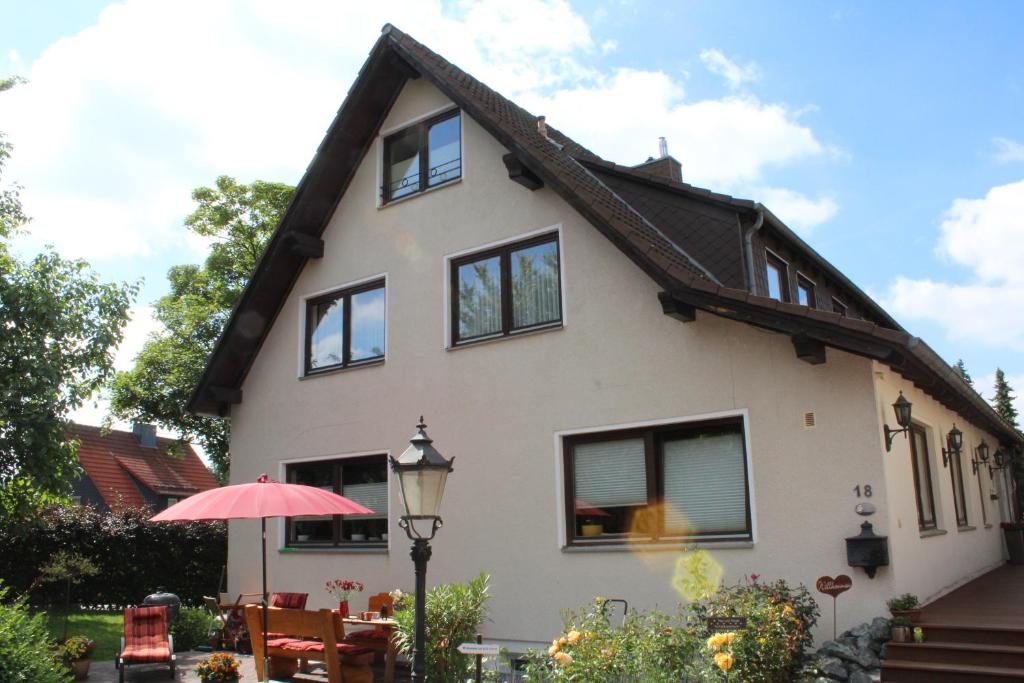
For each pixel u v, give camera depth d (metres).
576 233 12.12
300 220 15.21
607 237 11.12
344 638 10.80
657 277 10.59
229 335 15.82
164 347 28.36
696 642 8.05
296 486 9.37
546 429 11.98
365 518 14.06
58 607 19.36
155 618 12.27
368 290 14.80
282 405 15.59
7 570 19.23
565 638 7.96
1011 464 22.48
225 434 30.19
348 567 13.97
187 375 27.73
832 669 8.50
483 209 13.24
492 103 14.59
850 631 9.00
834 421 9.73
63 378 15.59
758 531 10.05
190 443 31.05
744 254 12.55
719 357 10.64
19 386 14.73
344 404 14.58
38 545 19.41
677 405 10.87
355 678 10.43
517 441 12.24
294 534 15.13
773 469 10.07
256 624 11.12
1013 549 18.23
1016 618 9.09
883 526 9.27
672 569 10.58
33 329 15.16
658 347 11.14
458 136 13.99
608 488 11.43
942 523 12.56
